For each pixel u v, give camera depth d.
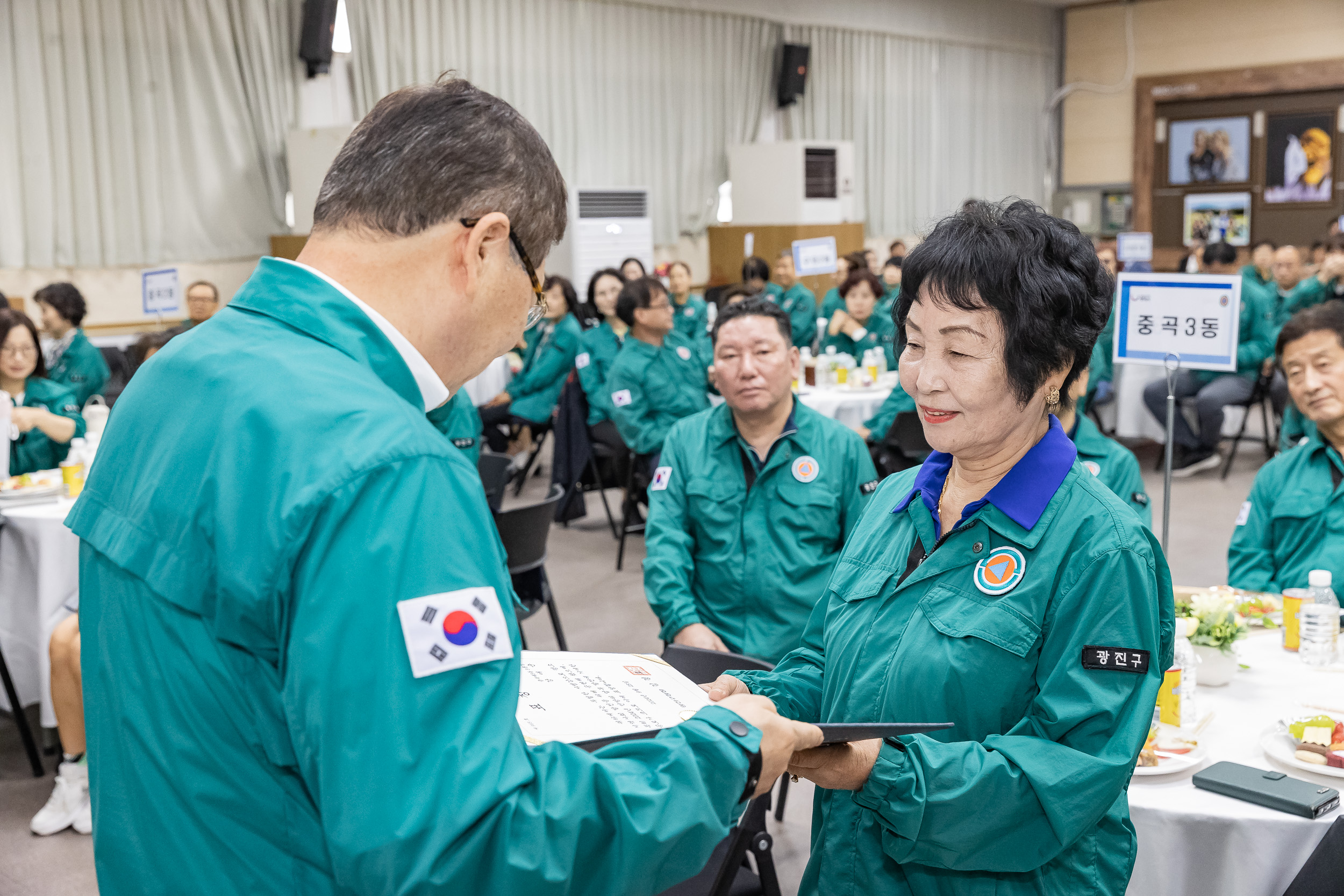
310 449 0.74
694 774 0.80
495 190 0.85
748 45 11.13
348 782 0.69
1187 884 1.54
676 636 2.39
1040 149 14.50
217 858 0.77
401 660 0.70
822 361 6.46
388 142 0.84
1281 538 2.61
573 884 0.75
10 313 4.11
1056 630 1.10
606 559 5.43
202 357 0.83
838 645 1.26
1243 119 13.11
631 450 5.26
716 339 2.40
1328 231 12.69
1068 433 2.50
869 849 1.20
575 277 9.65
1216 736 1.78
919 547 1.22
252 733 0.76
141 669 0.80
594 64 9.97
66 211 7.28
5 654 3.20
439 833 0.68
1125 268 9.14
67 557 3.14
